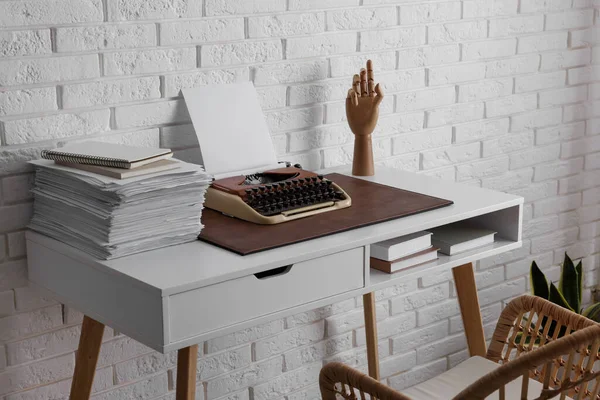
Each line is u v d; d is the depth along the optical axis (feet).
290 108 7.51
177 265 5.20
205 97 6.81
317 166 7.83
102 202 5.36
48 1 5.95
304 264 5.49
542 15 9.38
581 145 10.21
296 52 7.44
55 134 6.15
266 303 5.34
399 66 8.21
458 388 6.35
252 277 5.23
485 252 6.73
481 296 9.57
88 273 5.45
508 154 9.45
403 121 8.38
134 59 6.47
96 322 6.23
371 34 7.93
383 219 6.11
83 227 5.54
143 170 5.42
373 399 4.93
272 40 7.26
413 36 8.25
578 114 10.08
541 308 6.26
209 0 6.80
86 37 6.18
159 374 7.18
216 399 7.60
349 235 5.82
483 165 9.22
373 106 7.32
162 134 6.74
